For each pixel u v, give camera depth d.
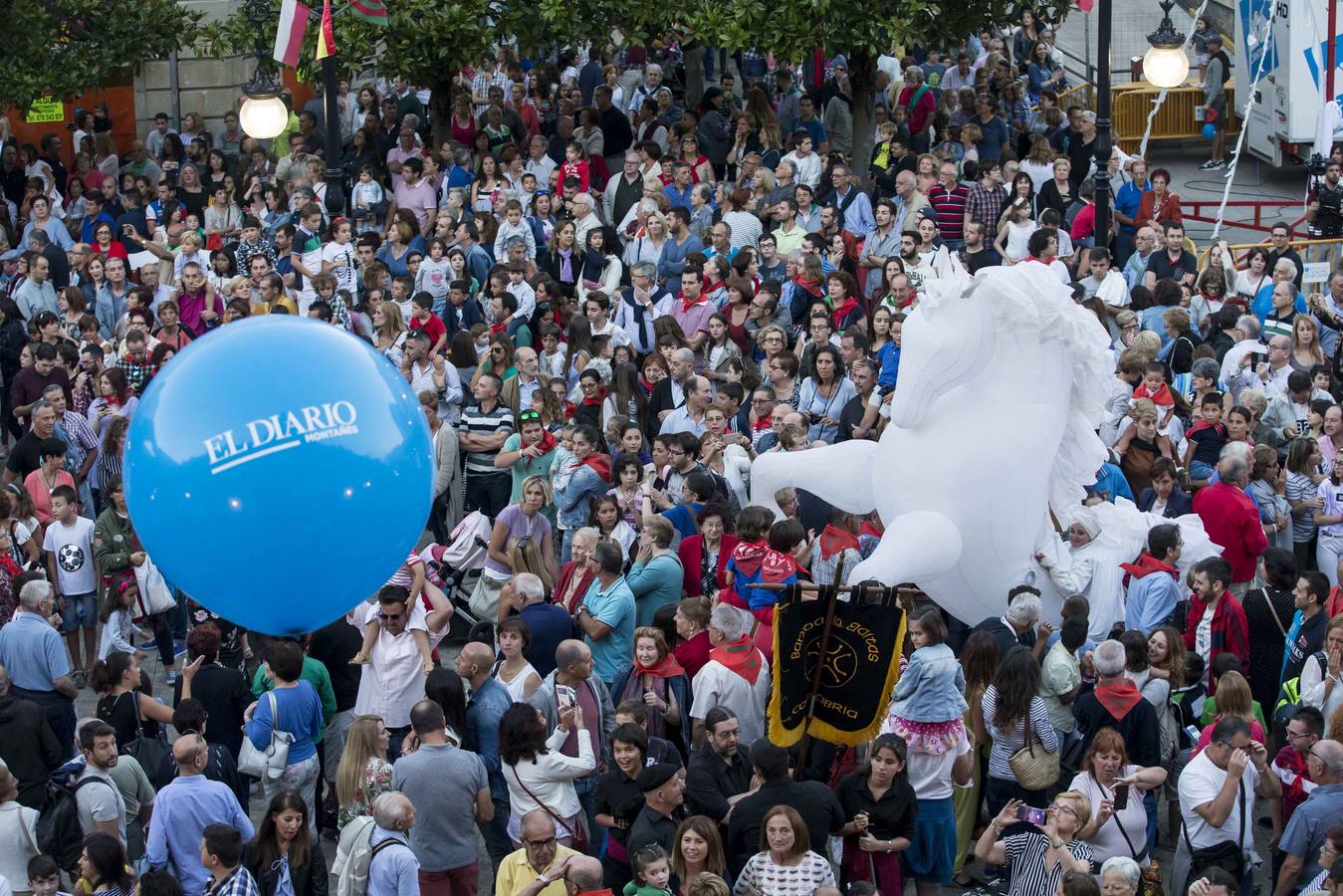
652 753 13.20
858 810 13.09
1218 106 38.19
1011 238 26.48
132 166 34.25
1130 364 20.44
